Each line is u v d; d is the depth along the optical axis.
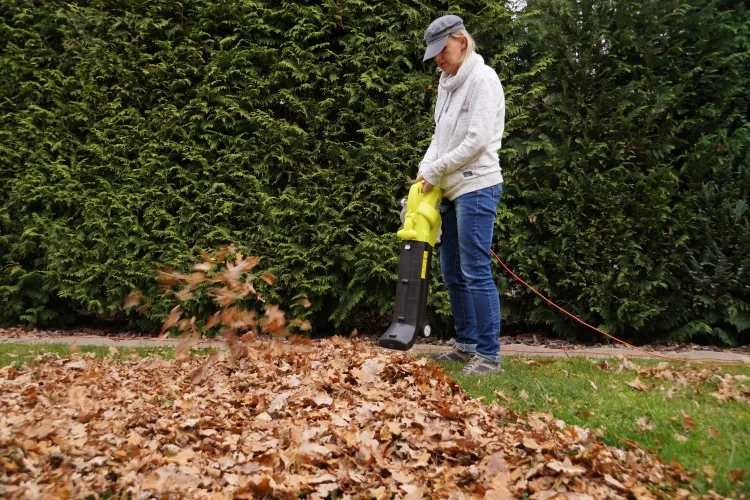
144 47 5.45
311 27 5.25
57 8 5.69
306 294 5.18
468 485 2.16
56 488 1.94
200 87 5.35
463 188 3.71
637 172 5.08
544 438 2.49
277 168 5.36
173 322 2.73
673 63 5.07
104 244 5.30
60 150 5.46
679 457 2.37
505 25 5.09
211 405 2.92
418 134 5.16
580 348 5.00
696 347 5.10
